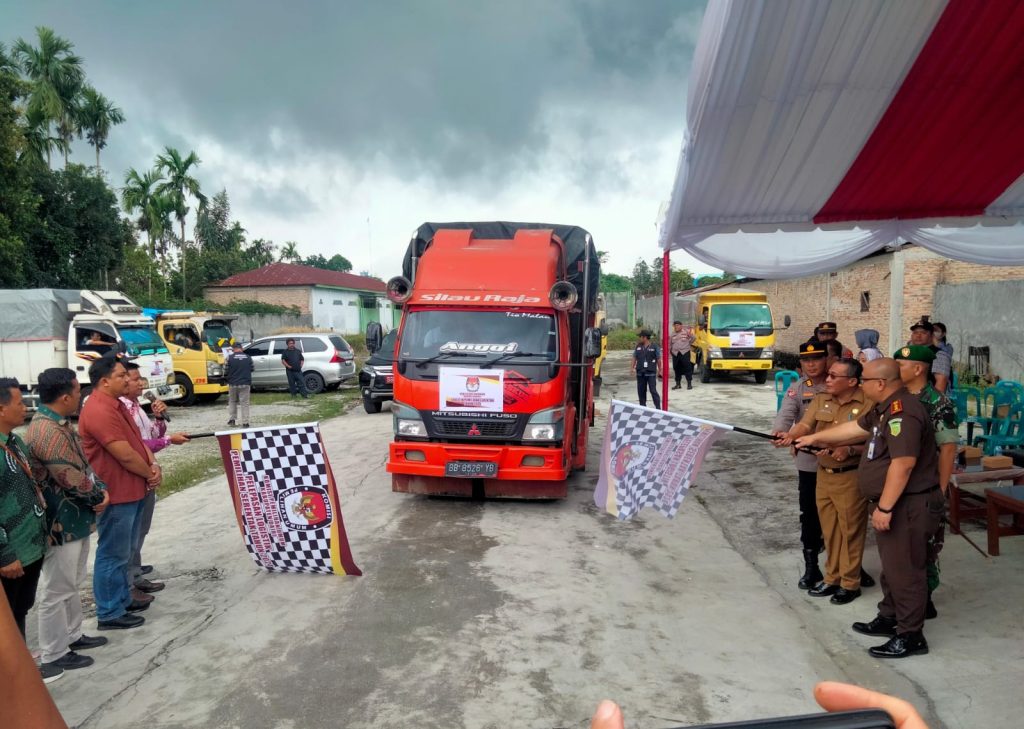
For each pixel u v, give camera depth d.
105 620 4.78
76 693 3.96
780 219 7.69
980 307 14.92
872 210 7.60
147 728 3.61
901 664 4.09
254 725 3.63
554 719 3.66
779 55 4.59
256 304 39.69
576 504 7.95
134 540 5.16
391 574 5.80
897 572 4.18
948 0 4.08
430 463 7.48
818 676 4.04
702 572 5.79
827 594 5.23
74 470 4.11
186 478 9.63
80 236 26.58
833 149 5.92
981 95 5.11
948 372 8.04
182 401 17.89
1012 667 3.96
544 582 5.59
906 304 16.92
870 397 4.36
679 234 7.88
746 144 5.77
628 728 3.54
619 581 5.61
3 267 20.50
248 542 5.67
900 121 5.46
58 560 4.16
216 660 4.34
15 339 15.37
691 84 5.12
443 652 4.42
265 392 21.09
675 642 4.52
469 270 7.93
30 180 22.14
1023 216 7.62
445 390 7.45
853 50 4.56
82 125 36.16
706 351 20.08
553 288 7.49
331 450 11.46
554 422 7.37
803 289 23.05
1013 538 6.13
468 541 6.65
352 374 21.59
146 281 37.59
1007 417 7.86
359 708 3.79
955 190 6.99
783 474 9.09
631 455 4.72
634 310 44.72
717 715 3.65
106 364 4.73
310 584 5.61
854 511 4.95
